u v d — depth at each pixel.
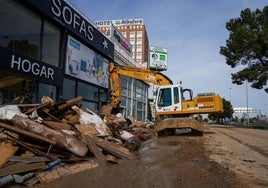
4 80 12.26
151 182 6.28
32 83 13.98
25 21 13.91
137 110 36.88
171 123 17.66
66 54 16.95
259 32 36.22
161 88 19.47
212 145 13.45
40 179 6.08
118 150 9.63
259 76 37.50
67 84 17.38
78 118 11.80
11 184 5.74
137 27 105.31
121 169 7.60
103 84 22.78
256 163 8.86
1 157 6.48
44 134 7.89
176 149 11.84
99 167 7.76
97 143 9.31
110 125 12.90
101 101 22.75
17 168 6.11
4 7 12.72
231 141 15.46
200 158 9.61
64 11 16.36
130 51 39.78
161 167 7.97
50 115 10.38
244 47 37.75
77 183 6.08
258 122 53.19
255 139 16.97
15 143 7.21
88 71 20.02
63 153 8.01
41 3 14.28
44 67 14.62
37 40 14.64
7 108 8.87
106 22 61.25
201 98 18.81
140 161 8.91
